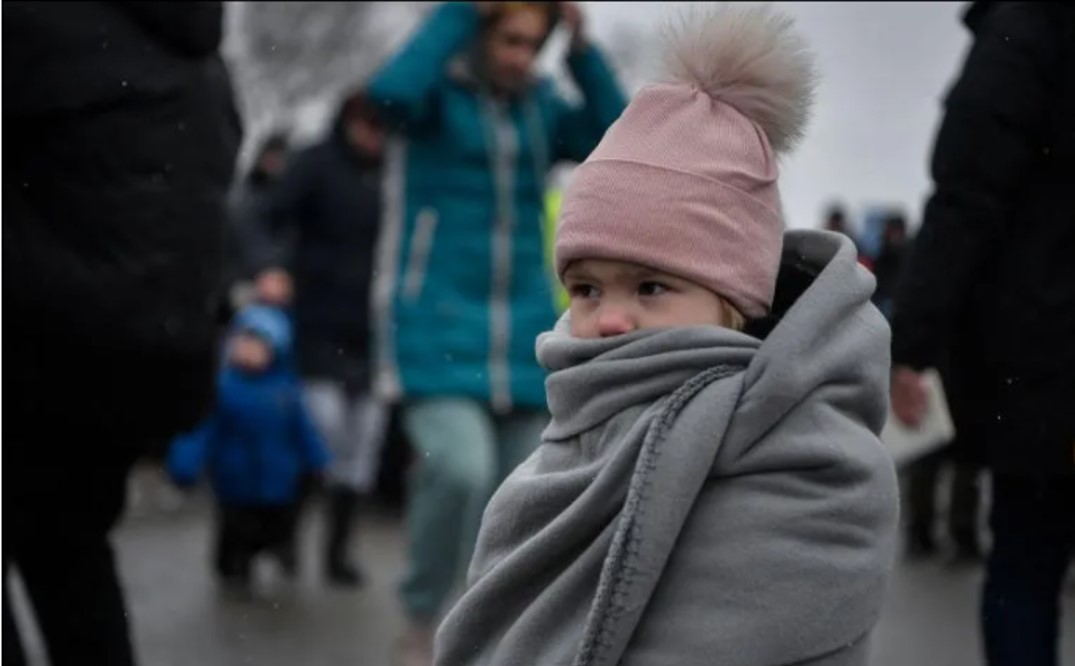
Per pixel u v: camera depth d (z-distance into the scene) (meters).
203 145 9.30
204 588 18.95
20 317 9.04
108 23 9.04
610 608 5.49
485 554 6.02
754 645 5.47
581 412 5.85
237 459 19.11
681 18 6.17
